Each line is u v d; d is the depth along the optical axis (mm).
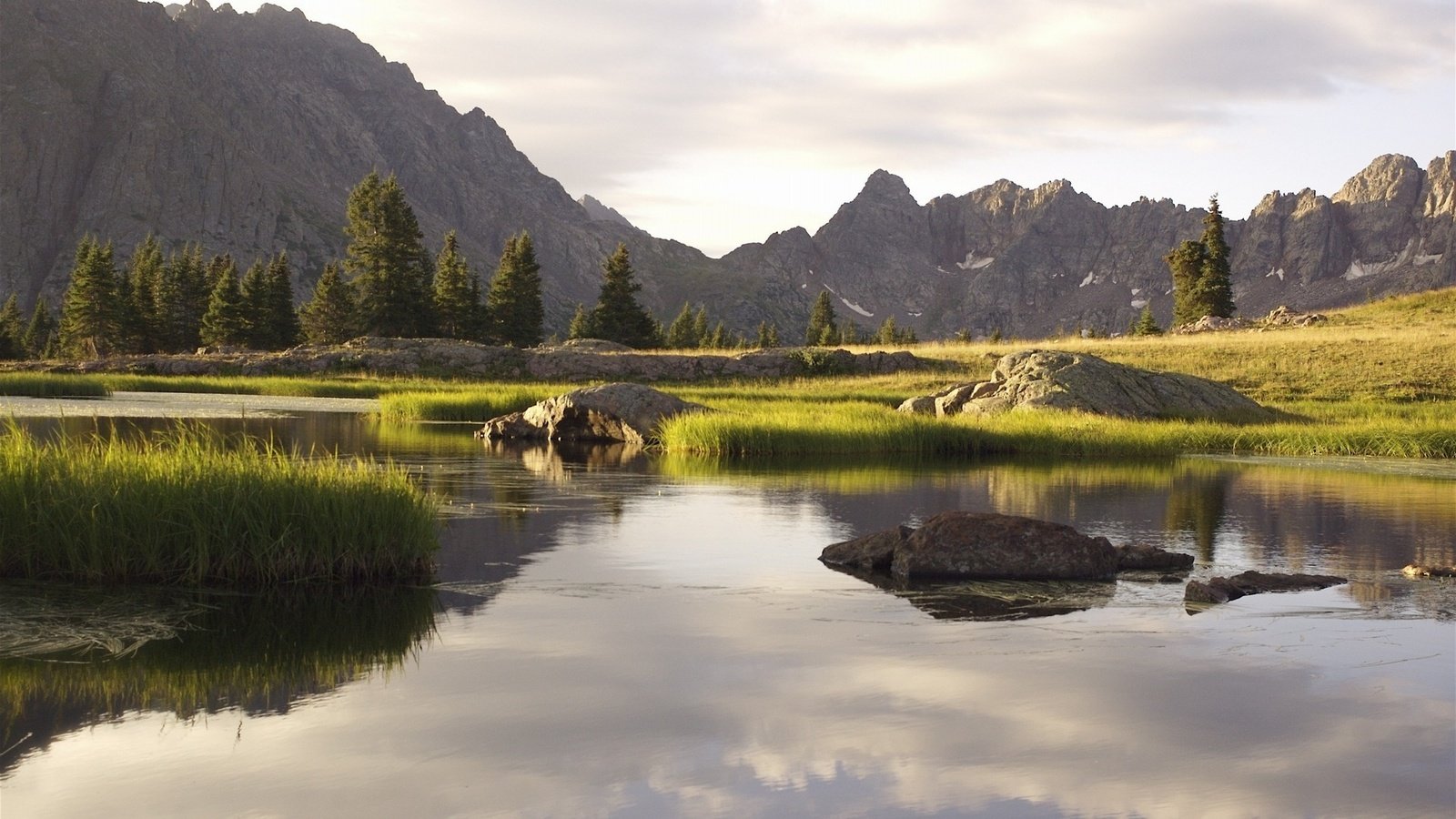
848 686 7148
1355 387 49594
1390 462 26078
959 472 22656
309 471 11211
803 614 9211
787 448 28312
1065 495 18328
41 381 49812
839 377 62531
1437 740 6199
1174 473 22812
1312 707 6766
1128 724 6434
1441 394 47531
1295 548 12969
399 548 10836
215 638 8320
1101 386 38406
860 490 18906
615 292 111688
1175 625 8875
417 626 8719
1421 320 70438
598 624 8805
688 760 5840
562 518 14984
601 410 31172
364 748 5996
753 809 5207
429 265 111125
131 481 10625
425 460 23781
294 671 7473
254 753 5906
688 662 7684
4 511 10461
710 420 28828
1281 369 54031
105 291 111250
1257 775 5668
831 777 5609
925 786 5500
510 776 5602
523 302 109062
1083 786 5508
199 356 74750
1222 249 104938
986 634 8531
